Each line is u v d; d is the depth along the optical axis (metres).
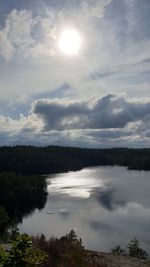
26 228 83.56
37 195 131.25
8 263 9.07
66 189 145.62
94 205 110.19
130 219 89.94
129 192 133.50
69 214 98.25
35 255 9.66
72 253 15.61
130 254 40.69
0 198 122.06
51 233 77.31
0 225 72.81
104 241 69.00
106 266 15.93
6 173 141.38
